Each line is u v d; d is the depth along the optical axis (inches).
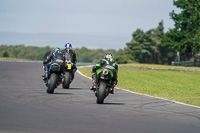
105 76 1745.8
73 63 2487.7
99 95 1733.5
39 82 2748.5
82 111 1513.3
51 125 1190.9
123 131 1163.9
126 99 2010.3
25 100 1769.2
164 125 1312.7
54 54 2151.8
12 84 2541.8
